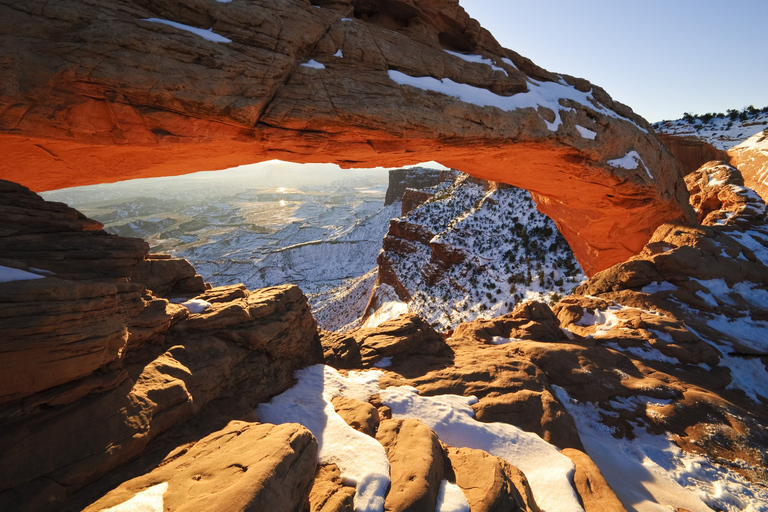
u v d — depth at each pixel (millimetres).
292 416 7891
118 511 4277
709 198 29297
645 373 12117
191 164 12586
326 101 11109
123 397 5672
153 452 5719
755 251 20266
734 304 16156
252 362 8938
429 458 6488
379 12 13711
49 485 4395
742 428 9797
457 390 10312
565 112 16984
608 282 18859
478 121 13906
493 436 8578
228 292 10047
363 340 12797
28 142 8688
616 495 7711
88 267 6555
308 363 10984
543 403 9891
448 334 20062
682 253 17828
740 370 12727
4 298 4652
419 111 12477
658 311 15820
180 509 4145
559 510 6652
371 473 6070
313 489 5578
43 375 4828
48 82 7840
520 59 17438
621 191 21188
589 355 12688
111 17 8312
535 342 13742
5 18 7410
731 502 7867
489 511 5812
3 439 4426
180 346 7625
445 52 14594
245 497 4277
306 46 11008
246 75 9766
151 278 8805
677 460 9070
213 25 9648
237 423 6582
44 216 6500
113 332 5754
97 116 8695
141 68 8547
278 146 11672
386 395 9516
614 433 9969
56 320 4914
